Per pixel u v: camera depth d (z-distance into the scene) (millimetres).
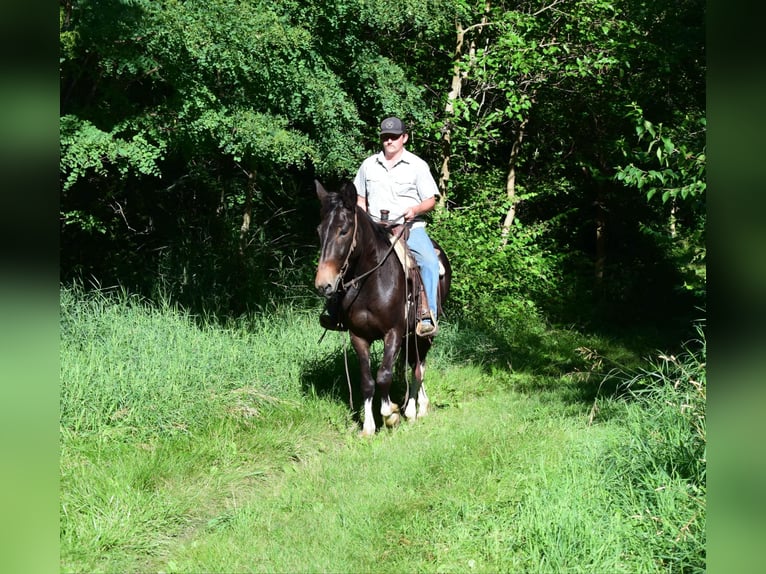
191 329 8930
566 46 13406
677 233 16219
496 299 13234
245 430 6895
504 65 13227
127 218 12461
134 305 9336
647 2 13672
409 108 11172
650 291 17297
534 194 14180
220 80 8633
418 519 4902
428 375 9258
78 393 6590
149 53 7961
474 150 13977
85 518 4949
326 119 9289
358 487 5551
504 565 4234
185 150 8852
